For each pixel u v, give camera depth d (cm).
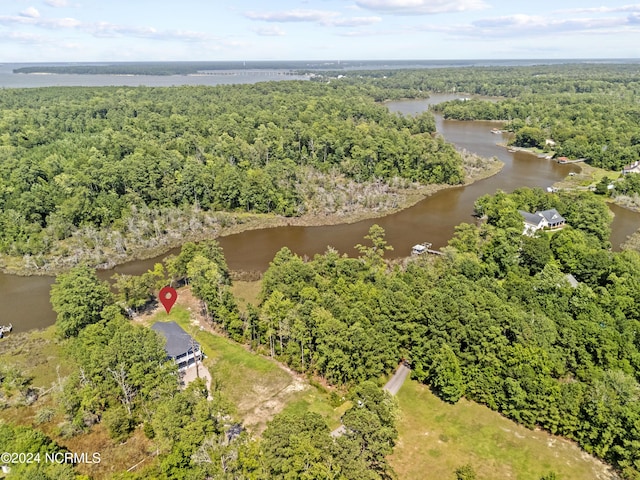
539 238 10100
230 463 4641
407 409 6300
